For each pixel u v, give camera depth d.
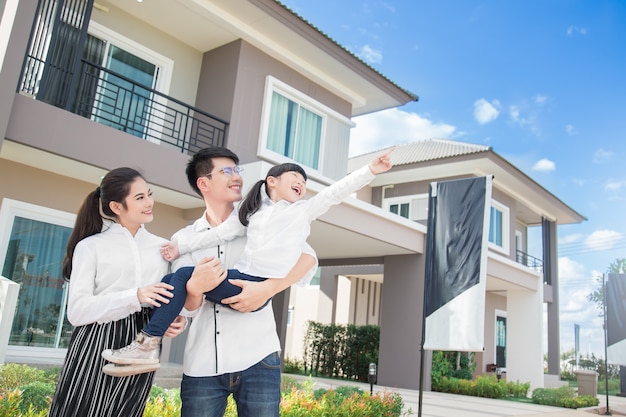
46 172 7.47
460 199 6.10
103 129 7.14
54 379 4.88
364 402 5.14
